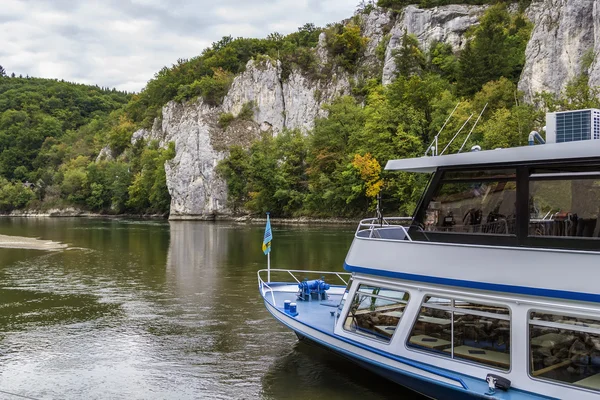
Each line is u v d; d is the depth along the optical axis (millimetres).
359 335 12117
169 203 128125
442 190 10945
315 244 47812
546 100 53250
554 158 9156
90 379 13969
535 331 9141
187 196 115625
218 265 35281
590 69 54938
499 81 72375
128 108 195875
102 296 25016
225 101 140375
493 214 10070
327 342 12805
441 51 106250
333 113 95500
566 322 8773
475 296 9953
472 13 112188
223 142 121250
